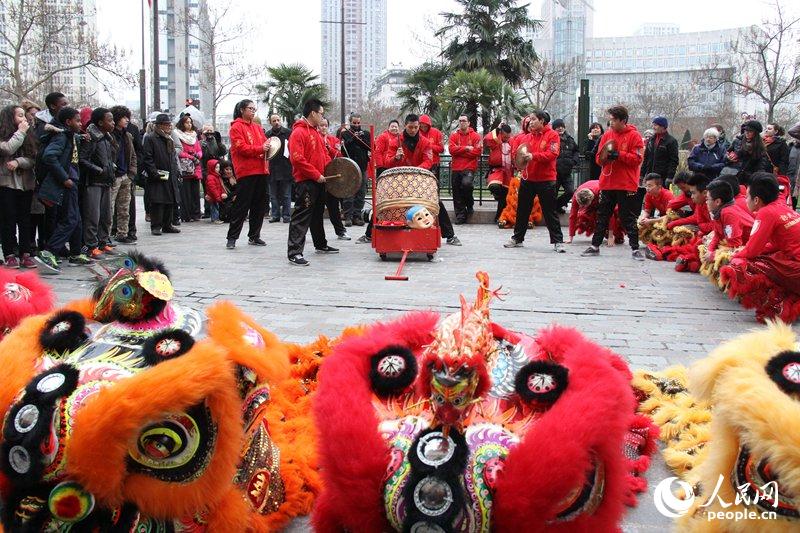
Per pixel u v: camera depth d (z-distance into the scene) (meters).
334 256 11.35
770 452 2.65
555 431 2.60
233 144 11.81
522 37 26.20
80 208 10.42
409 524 2.56
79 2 39.28
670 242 11.46
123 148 12.09
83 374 2.74
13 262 9.60
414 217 10.64
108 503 2.65
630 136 11.27
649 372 5.46
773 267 7.41
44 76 33.75
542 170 11.96
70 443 2.53
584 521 2.71
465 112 21.27
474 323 2.67
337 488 2.74
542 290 8.89
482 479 2.61
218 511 2.99
